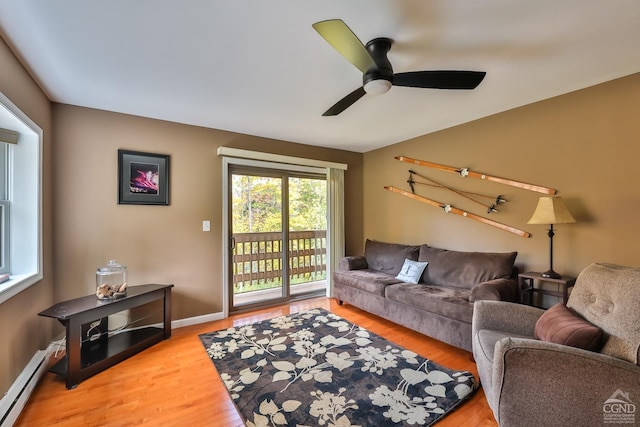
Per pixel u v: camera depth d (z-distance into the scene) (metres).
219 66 2.04
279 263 4.09
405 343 2.66
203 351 2.52
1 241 2.03
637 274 1.38
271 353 2.46
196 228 3.30
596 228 2.39
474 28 1.65
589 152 2.43
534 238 2.78
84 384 2.01
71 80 2.22
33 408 1.76
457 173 3.42
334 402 1.78
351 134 3.77
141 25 1.59
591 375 1.15
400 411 1.70
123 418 1.67
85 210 2.72
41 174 2.27
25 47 1.78
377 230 4.57
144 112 2.91
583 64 2.07
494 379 1.33
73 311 2.04
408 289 2.91
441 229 3.62
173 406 1.77
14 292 1.77
